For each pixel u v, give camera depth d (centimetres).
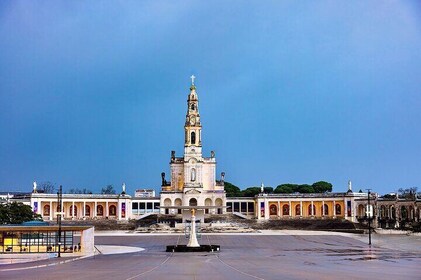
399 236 13888
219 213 19700
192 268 6781
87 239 9462
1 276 5916
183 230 15938
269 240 12669
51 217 19038
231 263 7469
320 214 19375
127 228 17088
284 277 5759
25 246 9594
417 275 5862
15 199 18900
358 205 18575
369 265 7062
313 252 9475
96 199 19400
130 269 6662
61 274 6103
